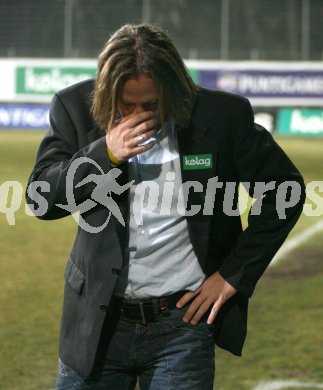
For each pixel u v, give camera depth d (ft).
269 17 104.53
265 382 18.28
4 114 100.73
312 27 102.17
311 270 29.89
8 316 23.67
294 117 98.43
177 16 105.50
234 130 9.93
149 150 9.78
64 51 104.27
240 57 103.96
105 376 10.26
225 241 10.40
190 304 10.21
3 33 104.63
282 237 10.14
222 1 104.06
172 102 8.98
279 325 22.97
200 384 10.17
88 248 9.87
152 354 10.21
